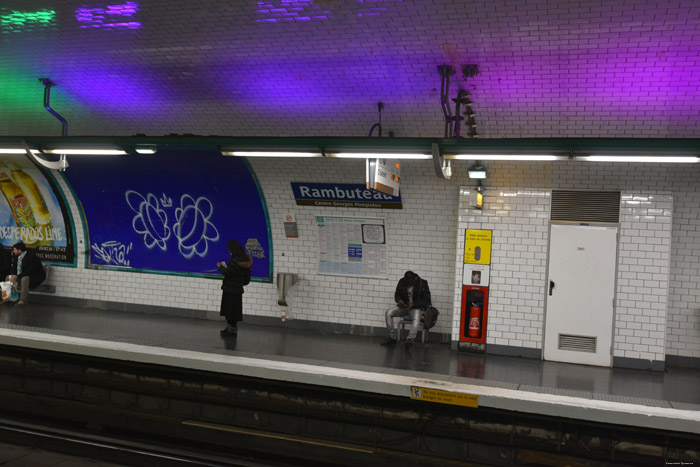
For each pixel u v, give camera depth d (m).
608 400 7.28
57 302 13.53
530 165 9.99
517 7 6.83
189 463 7.38
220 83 9.54
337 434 8.00
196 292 12.46
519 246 10.14
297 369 8.14
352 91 9.20
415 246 11.02
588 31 7.11
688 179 9.41
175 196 12.40
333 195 11.24
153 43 8.73
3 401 9.58
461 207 10.41
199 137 8.87
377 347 10.16
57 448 7.92
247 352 9.09
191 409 8.66
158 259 12.74
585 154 7.54
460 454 7.54
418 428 7.71
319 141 8.32
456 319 10.35
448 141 7.82
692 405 7.20
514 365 9.34
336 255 11.48
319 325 11.61
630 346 9.61
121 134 11.67
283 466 7.46
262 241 11.95
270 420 8.28
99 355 9.02
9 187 13.55
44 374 9.51
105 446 7.74
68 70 9.87
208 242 12.34
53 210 13.38
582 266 9.86
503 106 8.95
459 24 7.30
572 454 7.15
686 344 9.74
